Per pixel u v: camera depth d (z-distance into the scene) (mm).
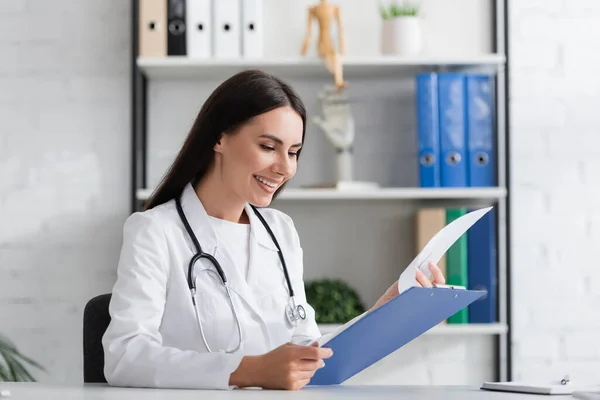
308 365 1625
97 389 1598
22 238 3508
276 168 1975
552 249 3549
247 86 1974
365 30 3566
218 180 2088
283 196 3254
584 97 3572
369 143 3578
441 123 3311
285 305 2115
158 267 1921
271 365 1619
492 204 3535
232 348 1979
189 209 2057
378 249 3551
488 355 3514
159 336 1844
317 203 3559
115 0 3551
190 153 2055
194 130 2045
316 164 3561
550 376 3512
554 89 3574
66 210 3516
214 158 2080
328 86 3422
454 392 1583
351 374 1845
